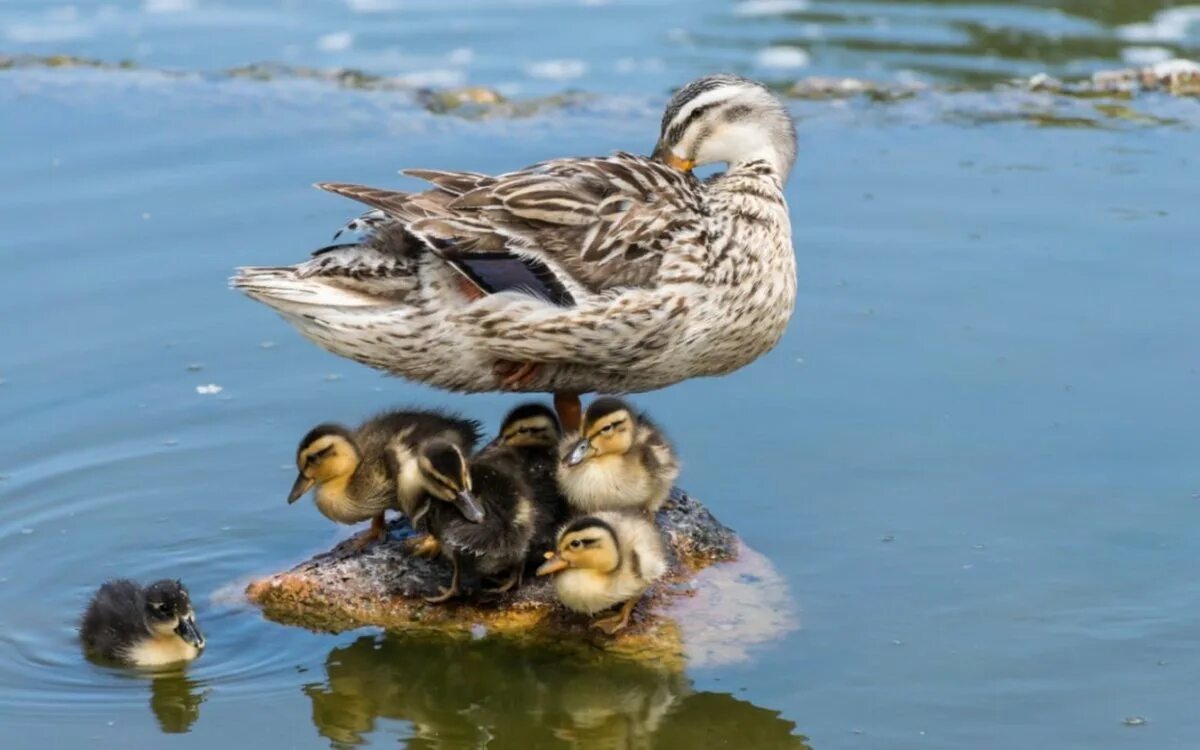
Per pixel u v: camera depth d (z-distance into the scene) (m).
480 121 20.97
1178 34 24.16
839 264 17.64
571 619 12.28
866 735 10.95
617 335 12.64
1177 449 14.29
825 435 14.81
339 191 12.54
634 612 12.30
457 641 12.15
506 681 11.78
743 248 13.09
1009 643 11.88
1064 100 21.64
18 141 20.34
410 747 11.08
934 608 12.31
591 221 12.65
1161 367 15.59
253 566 13.08
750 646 11.92
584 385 13.30
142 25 25.06
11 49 23.84
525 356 12.74
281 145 20.28
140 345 16.28
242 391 15.64
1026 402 15.14
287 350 16.44
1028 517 13.45
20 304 16.84
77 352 16.12
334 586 12.54
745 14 25.28
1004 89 22.09
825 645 11.92
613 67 23.30
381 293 12.49
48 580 12.85
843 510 13.66
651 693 11.57
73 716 11.30
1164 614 12.16
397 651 12.07
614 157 13.21
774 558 13.01
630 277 12.64
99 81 22.30
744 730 11.14
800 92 21.94
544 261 12.48
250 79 22.39
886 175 19.53
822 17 25.12
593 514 12.07
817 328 16.56
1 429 14.87
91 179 19.34
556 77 22.98
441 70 23.30
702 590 12.57
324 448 12.49
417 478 12.27
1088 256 17.56
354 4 25.84
